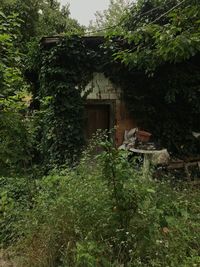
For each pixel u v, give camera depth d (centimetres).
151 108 1039
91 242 393
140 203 405
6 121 502
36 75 1254
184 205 515
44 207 490
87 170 530
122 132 1052
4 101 482
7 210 590
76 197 456
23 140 549
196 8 713
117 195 404
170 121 1049
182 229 440
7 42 484
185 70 1022
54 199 501
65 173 583
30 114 594
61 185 520
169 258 390
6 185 702
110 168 402
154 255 400
